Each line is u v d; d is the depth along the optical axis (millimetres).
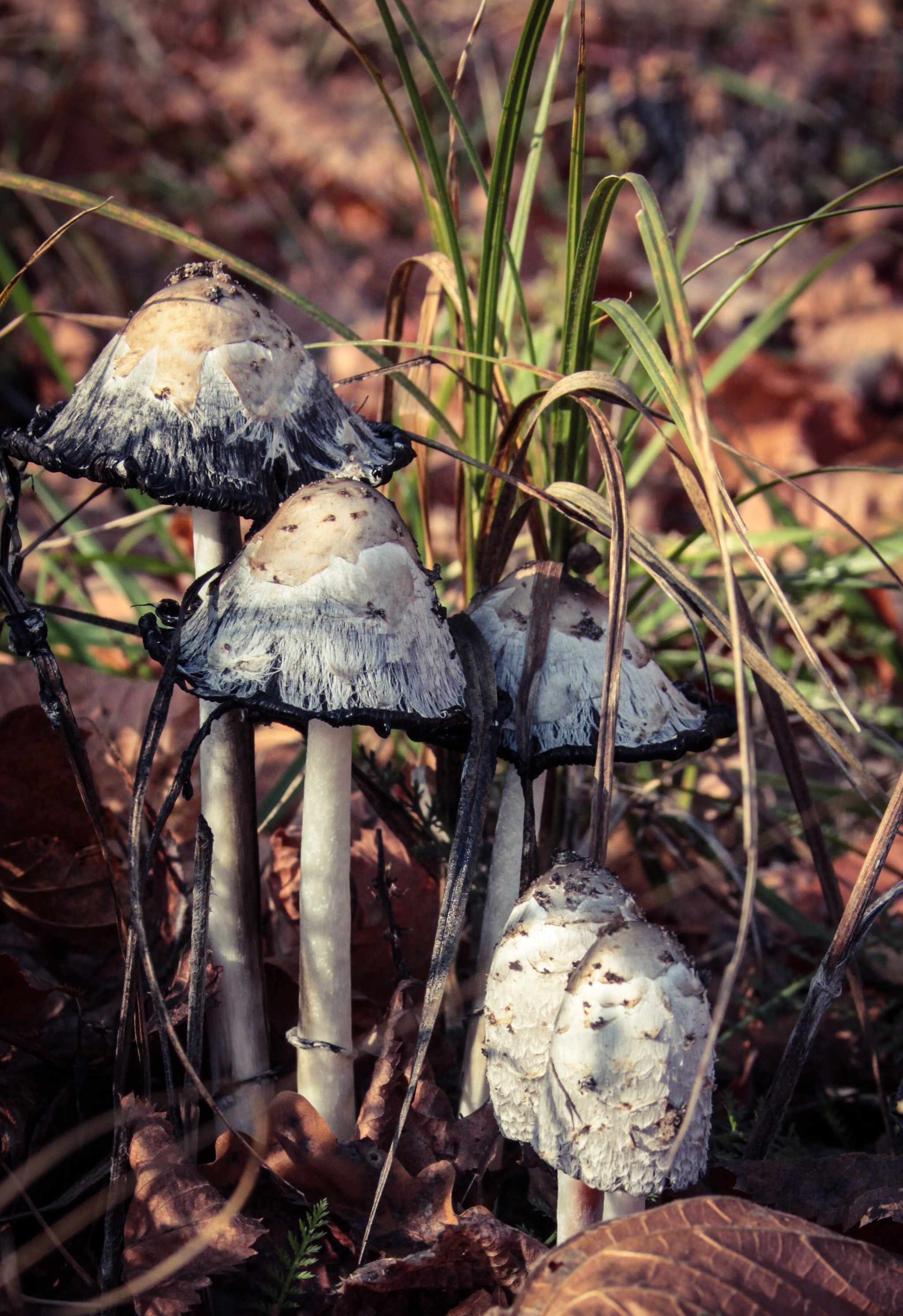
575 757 652
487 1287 639
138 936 622
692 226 945
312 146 1678
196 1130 652
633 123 1678
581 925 628
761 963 742
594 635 658
